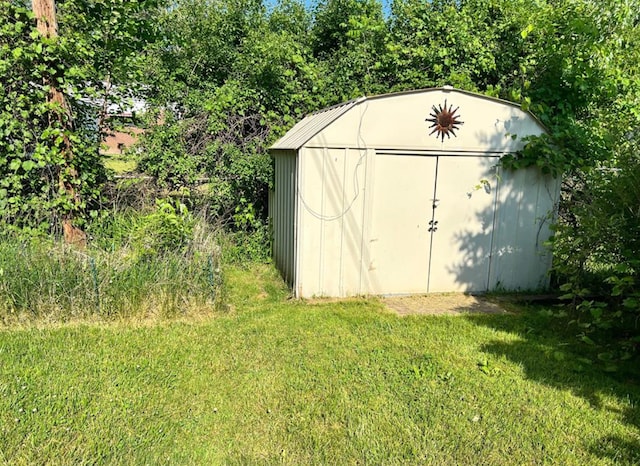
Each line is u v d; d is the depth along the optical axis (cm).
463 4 881
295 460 271
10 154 585
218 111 782
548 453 284
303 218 567
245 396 340
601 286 558
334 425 307
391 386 358
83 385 343
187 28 901
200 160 778
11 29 572
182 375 368
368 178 580
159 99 789
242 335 453
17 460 259
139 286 480
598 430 309
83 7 668
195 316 495
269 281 661
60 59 603
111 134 741
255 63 830
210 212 784
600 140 607
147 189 767
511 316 539
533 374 387
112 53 695
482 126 604
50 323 453
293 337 453
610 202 472
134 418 305
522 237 643
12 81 587
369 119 566
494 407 333
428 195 604
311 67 864
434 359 410
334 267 589
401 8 900
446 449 284
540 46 713
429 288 627
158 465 262
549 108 655
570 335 482
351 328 483
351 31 849
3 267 458
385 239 601
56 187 633
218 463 267
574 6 671
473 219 624
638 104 666
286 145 627
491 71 818
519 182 629
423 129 585
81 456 265
